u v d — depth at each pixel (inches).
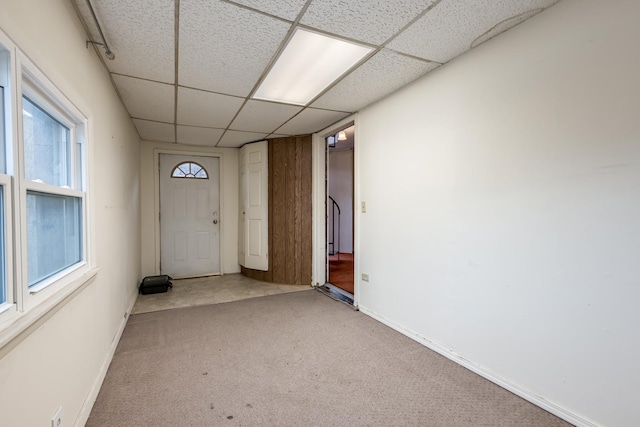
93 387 64.7
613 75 52.3
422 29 68.2
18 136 37.0
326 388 70.1
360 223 124.0
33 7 40.8
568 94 58.4
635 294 50.3
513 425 57.9
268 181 170.7
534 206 64.2
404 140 99.7
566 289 59.1
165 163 178.7
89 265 63.8
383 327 106.7
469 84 77.7
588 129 55.7
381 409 62.7
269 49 76.4
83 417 57.0
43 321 41.8
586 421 55.9
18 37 36.6
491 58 72.2
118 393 67.7
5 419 32.8
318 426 57.9
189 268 184.4
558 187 60.2
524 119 65.8
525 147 65.7
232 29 67.6
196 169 186.1
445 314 85.2
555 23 60.1
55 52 48.5
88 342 62.1
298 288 158.4
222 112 123.1
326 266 164.2
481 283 75.1
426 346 91.2
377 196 113.5
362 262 122.8
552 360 61.1
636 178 50.1
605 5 53.1
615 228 52.5
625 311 51.4
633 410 50.4
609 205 53.2
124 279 107.4
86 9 58.8
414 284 96.2
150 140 170.2
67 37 53.9
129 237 121.6
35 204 45.1
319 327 106.7
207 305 131.0
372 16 63.4
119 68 84.4
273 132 155.9
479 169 75.5
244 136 163.0
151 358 83.9
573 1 57.3
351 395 67.4
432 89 88.7
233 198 193.2
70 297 51.3
